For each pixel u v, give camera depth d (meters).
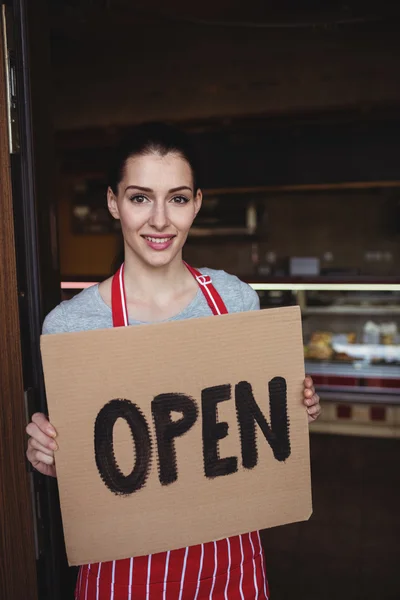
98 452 0.96
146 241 1.04
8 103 1.08
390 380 3.72
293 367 1.06
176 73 4.91
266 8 3.17
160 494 0.99
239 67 4.85
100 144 5.20
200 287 1.15
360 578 2.29
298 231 5.77
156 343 0.97
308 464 1.08
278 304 4.30
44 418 0.99
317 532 2.68
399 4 3.09
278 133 5.05
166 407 0.98
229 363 1.01
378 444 3.71
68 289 3.75
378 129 4.87
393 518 2.80
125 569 1.03
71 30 4.35
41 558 1.20
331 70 4.73
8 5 1.08
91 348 0.95
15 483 1.10
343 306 4.27
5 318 1.07
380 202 5.56
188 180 1.02
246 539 1.12
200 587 1.06
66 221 5.77
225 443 1.02
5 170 1.07
